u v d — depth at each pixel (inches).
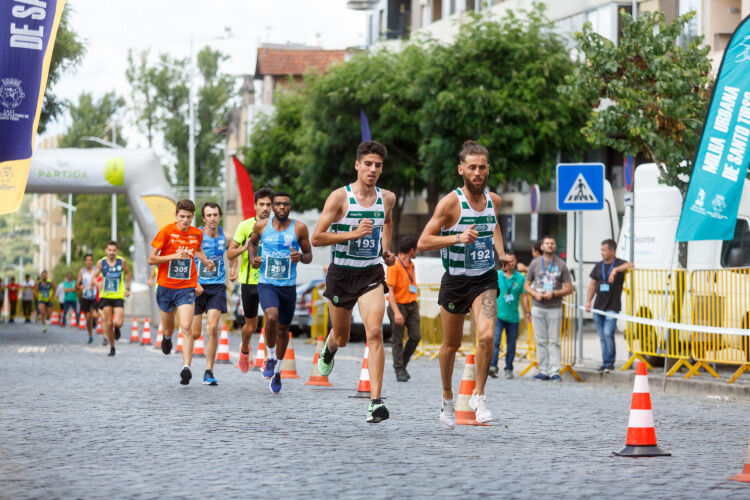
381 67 3531.0
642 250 2063.2
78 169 3353.8
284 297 1327.5
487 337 971.3
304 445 890.1
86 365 1895.9
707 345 1615.4
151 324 3659.0
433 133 3206.2
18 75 1510.8
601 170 1866.4
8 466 776.3
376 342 984.9
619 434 1000.2
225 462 797.2
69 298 4424.2
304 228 1323.8
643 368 864.9
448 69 3147.1
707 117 1592.0
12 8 1509.6
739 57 1566.2
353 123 3582.7
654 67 1919.3
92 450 856.3
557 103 3080.7
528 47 3117.6
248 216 2240.4
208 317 1480.1
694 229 1593.3
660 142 1871.3
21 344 2839.6
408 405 1246.9
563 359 1867.6
